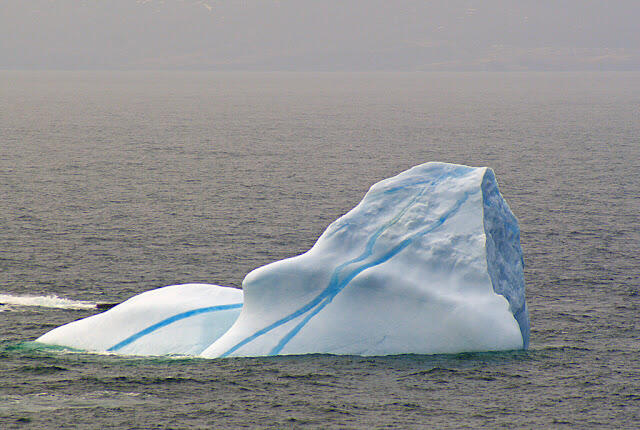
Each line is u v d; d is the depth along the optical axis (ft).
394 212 319.06
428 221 314.76
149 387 269.03
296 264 311.68
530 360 302.25
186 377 278.26
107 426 236.63
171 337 315.58
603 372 299.38
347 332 301.22
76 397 259.60
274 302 310.45
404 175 328.29
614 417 255.29
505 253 327.26
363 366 287.89
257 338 303.89
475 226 311.06
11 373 283.18
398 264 307.78
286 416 246.68
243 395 262.67
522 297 331.36
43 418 241.14
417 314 302.45
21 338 343.67
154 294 341.21
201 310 326.24
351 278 305.94
